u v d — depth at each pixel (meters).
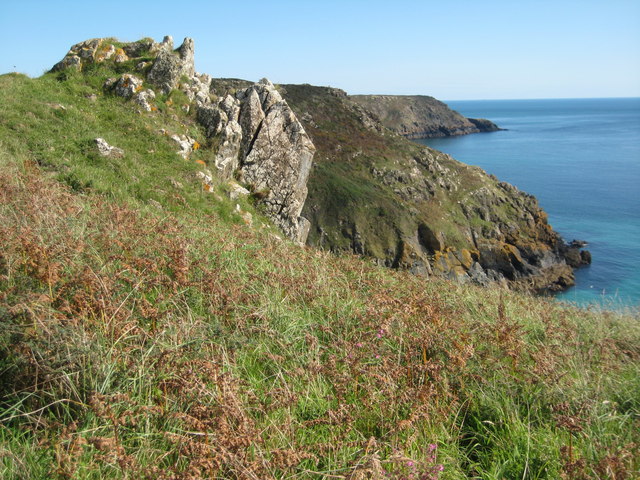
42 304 4.09
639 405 4.70
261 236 10.40
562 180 90.44
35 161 12.00
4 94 14.22
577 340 6.37
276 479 3.12
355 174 50.28
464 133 193.25
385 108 179.25
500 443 3.94
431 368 4.43
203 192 14.98
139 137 15.40
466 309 7.21
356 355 4.62
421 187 50.12
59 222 6.28
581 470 3.35
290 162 18.73
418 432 3.80
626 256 47.09
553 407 4.38
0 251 4.84
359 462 3.07
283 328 5.36
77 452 2.86
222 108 18.09
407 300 6.14
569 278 42.16
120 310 4.51
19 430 3.17
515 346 5.42
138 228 7.39
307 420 3.96
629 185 84.00
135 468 2.91
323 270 7.49
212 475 2.95
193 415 3.47
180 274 5.54
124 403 3.46
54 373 3.53
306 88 67.62
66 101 15.38
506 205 51.53
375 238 43.34
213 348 4.41
